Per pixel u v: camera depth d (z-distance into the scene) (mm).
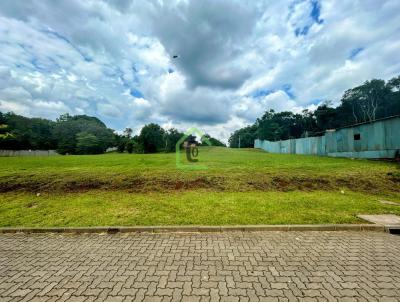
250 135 70500
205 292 2609
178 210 5664
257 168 10336
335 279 2865
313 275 2959
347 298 2494
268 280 2844
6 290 2727
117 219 5121
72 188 7941
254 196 6941
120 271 3104
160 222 4898
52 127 76000
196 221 4918
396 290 2641
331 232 4469
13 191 7734
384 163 12039
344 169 10000
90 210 5777
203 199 6621
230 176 8875
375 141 14820
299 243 3961
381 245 3891
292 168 10273
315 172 9438
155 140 54844
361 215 5223
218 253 3600
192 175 9008
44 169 10445
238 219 4992
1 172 9711
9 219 5238
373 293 2580
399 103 47969
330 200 6457
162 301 2459
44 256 3607
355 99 53281
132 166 11516
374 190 7777
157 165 11953
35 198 7047
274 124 56406
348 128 17266
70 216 5379
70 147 64000
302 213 5355
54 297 2576
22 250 3838
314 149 22328
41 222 5027
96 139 65500
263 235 4332
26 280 2936
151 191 7648
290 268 3135
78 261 3420
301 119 59500
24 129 63312
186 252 3650
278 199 6570
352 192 7492
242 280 2850
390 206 5906
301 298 2496
